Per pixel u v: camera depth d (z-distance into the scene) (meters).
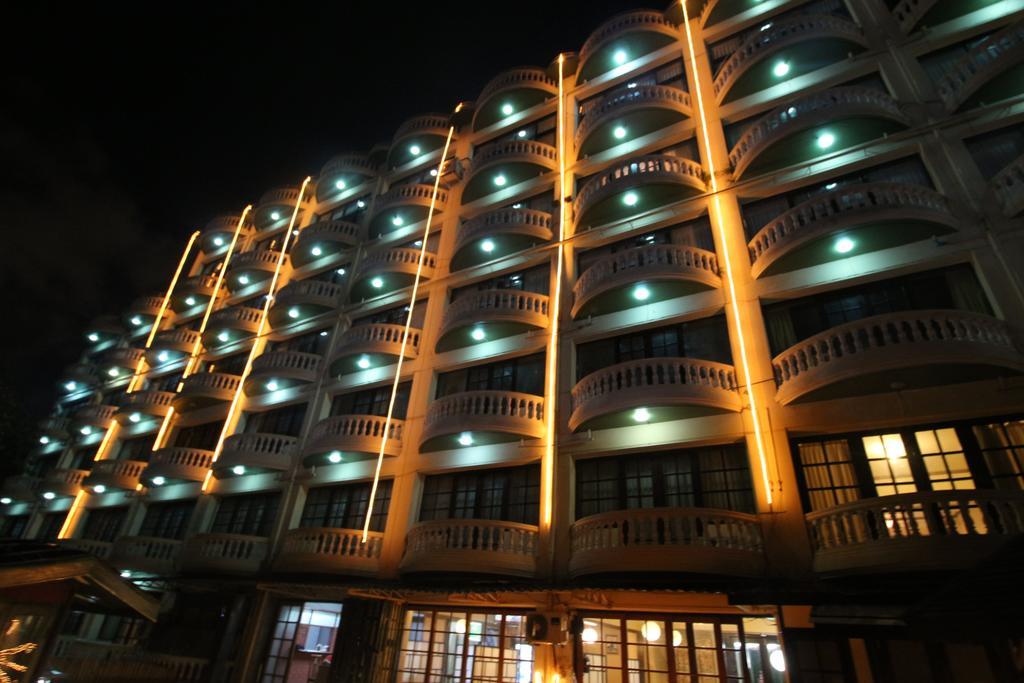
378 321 23.00
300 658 16.62
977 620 5.00
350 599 14.97
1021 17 13.91
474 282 20.92
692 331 14.98
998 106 13.16
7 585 7.18
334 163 30.98
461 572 13.59
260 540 18.58
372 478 17.94
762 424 12.36
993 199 12.16
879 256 12.83
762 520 11.34
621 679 11.63
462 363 18.67
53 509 28.25
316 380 22.27
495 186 22.84
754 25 19.59
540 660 12.41
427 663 13.95
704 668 11.04
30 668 7.62
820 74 16.58
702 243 16.27
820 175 14.93
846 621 8.73
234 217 34.97
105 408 30.36
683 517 11.23
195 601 19.11
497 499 15.62
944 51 15.08
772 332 13.70
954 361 10.09
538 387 16.81
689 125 18.56
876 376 10.88
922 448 10.94
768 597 9.57
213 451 23.23
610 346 16.09
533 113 24.03
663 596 11.64
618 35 21.89
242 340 27.14
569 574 12.71
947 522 8.90
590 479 14.37
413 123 27.94
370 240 25.92
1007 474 10.08
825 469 11.62
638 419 13.79
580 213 18.53
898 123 14.17
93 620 21.30
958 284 11.97
